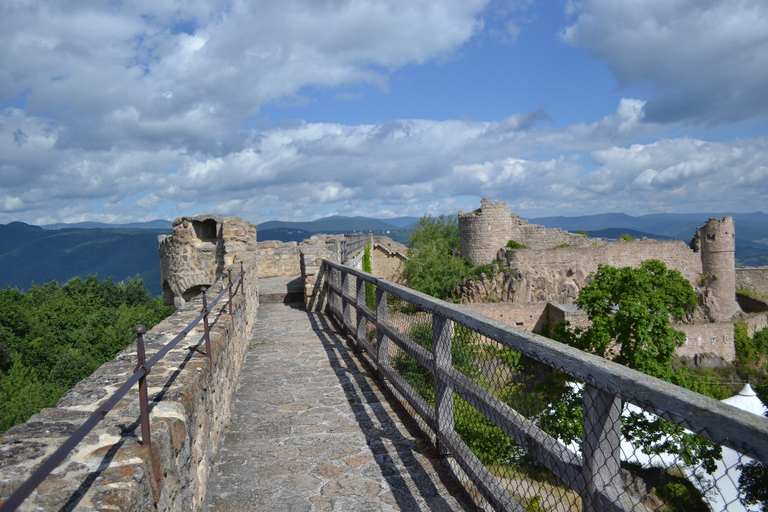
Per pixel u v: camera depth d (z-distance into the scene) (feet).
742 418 3.82
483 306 111.65
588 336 61.11
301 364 20.95
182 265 40.63
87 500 4.71
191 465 8.59
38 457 5.61
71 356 106.32
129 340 125.59
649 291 56.95
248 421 14.76
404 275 133.59
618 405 5.46
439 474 11.12
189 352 11.49
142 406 5.94
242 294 22.36
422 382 14.58
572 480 6.12
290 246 49.98
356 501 10.05
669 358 56.80
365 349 20.43
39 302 168.45
